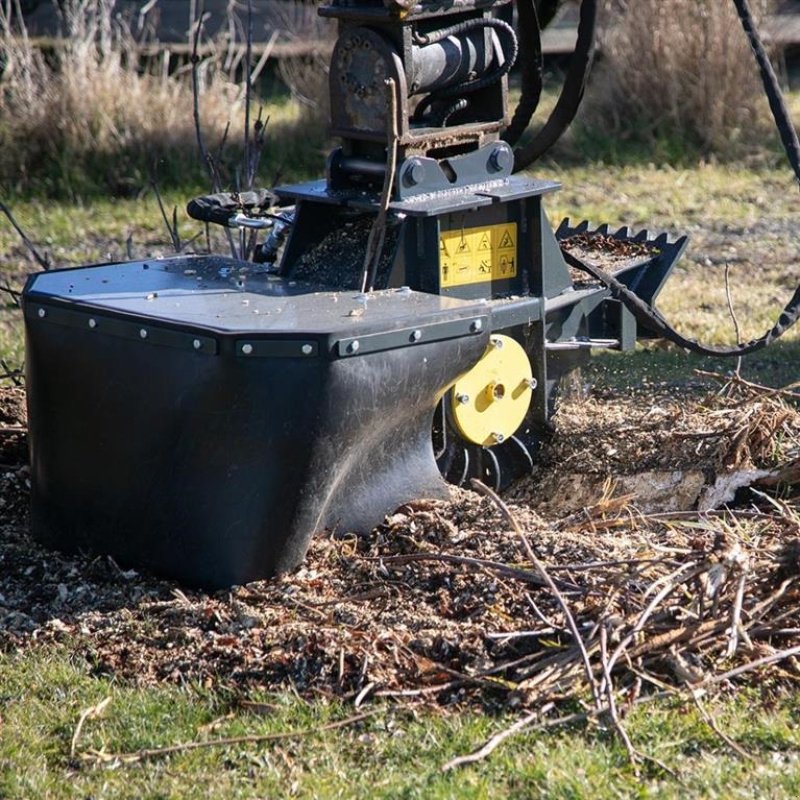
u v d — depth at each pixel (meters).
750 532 11.49
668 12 31.73
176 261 12.71
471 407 12.21
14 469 13.60
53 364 11.32
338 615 10.34
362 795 8.47
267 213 13.43
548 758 8.77
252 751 9.00
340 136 11.98
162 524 11.03
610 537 11.48
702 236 25.42
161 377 10.61
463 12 11.96
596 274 13.48
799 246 24.59
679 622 9.90
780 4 35.72
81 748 9.11
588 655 9.53
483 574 10.65
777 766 8.69
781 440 13.29
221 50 32.09
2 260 24.17
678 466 13.16
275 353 10.19
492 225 12.29
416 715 9.32
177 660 10.04
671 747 8.90
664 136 31.91
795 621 10.09
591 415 14.20
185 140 29.83
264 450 10.45
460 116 12.57
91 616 10.66
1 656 10.21
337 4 11.79
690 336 19.11
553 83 37.66
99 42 32.50
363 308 10.92
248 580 10.88
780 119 13.46
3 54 32.97
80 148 29.61
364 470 11.44
